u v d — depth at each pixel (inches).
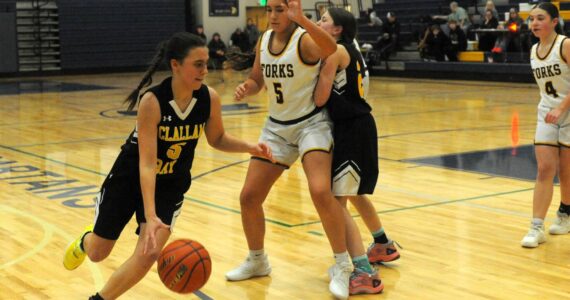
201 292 190.1
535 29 232.4
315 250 227.0
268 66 185.3
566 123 231.9
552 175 232.4
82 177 345.4
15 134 491.5
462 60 881.5
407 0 1018.1
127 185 159.2
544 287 191.5
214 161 384.2
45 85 897.5
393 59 967.6
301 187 319.9
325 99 182.4
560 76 229.0
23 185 327.6
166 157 157.9
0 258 219.6
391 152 406.3
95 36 1075.9
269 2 180.5
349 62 185.8
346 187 186.2
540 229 231.3
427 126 506.3
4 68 1013.8
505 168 356.8
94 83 922.7
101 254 164.2
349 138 186.1
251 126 518.9
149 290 191.2
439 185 320.2
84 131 505.7
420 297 185.2
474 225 254.8
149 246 146.3
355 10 1092.5
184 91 154.3
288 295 188.2
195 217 268.8
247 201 193.8
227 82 897.5
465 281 196.9
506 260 215.3
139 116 153.2
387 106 631.2
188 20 1141.7
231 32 1135.6
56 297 186.5
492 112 575.2
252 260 200.5
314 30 167.5
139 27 1107.3
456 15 900.6
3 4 1005.2
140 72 1111.0
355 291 187.9
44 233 248.1
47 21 1039.0
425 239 237.8
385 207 281.1
